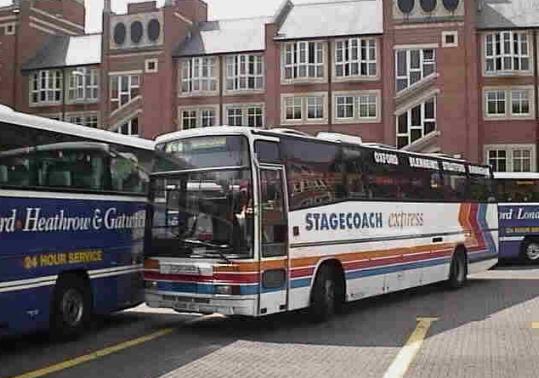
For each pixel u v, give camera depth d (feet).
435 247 56.65
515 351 33.17
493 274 73.77
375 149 49.47
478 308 48.03
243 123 164.25
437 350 33.55
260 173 37.63
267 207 37.91
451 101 147.23
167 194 39.14
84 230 37.93
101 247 39.32
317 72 158.10
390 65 151.02
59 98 183.32
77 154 37.63
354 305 50.47
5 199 32.19
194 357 32.32
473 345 34.73
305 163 41.70
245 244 36.60
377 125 153.79
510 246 84.12
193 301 37.47
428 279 55.47
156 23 170.09
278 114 159.22
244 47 165.07
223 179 37.55
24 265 33.37
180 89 168.35
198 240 37.63
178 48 170.40
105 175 39.96
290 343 35.70
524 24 149.89
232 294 36.37
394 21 151.33
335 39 156.87
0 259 31.86
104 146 39.96
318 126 156.76
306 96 157.99
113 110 173.37
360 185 47.19
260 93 163.43
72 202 36.99
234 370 29.53
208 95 166.40
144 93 169.17
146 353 33.42
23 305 33.27
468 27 147.84
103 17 174.40
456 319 43.19
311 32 158.81
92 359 32.17
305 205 41.14
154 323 42.96
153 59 169.27
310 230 41.37
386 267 49.42
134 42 171.63
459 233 60.80
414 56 150.82
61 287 36.45
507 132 148.77
